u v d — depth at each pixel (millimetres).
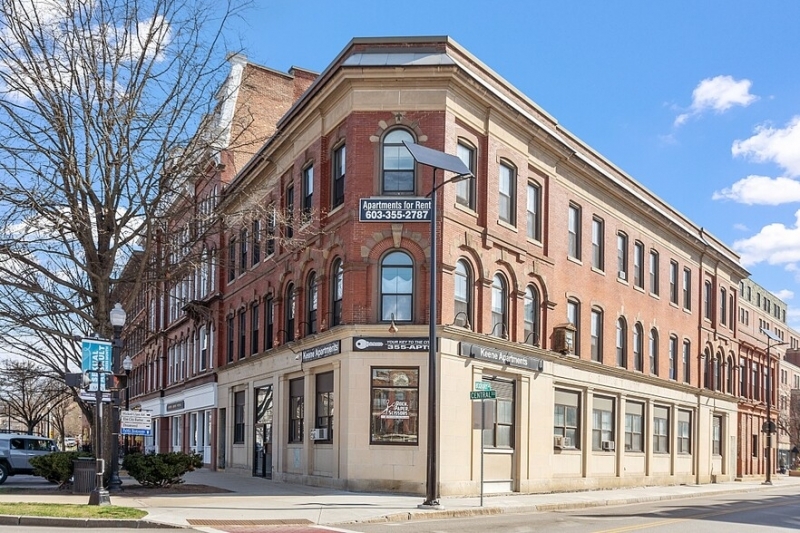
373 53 25109
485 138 26328
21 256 22734
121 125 22641
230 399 37250
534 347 27938
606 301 34500
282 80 43156
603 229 34812
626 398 35969
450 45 25344
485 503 21984
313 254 27500
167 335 51125
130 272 26031
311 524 16438
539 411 28469
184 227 24891
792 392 91000
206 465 40969
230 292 38594
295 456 28562
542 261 29344
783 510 24828
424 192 24406
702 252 45312
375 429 23734
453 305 24531
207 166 27656
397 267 24531
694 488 37781
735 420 49688
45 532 14148
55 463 23719
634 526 17797
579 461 31500
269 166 32438
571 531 16391
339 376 24609
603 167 35281
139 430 20391
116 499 20109
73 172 22219
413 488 23250
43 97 22875
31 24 22172
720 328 47875
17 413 75625
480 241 25781
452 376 23984
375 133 24766
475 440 24844
